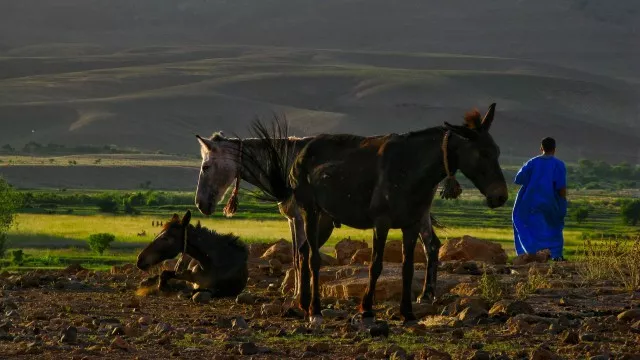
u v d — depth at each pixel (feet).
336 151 38.06
